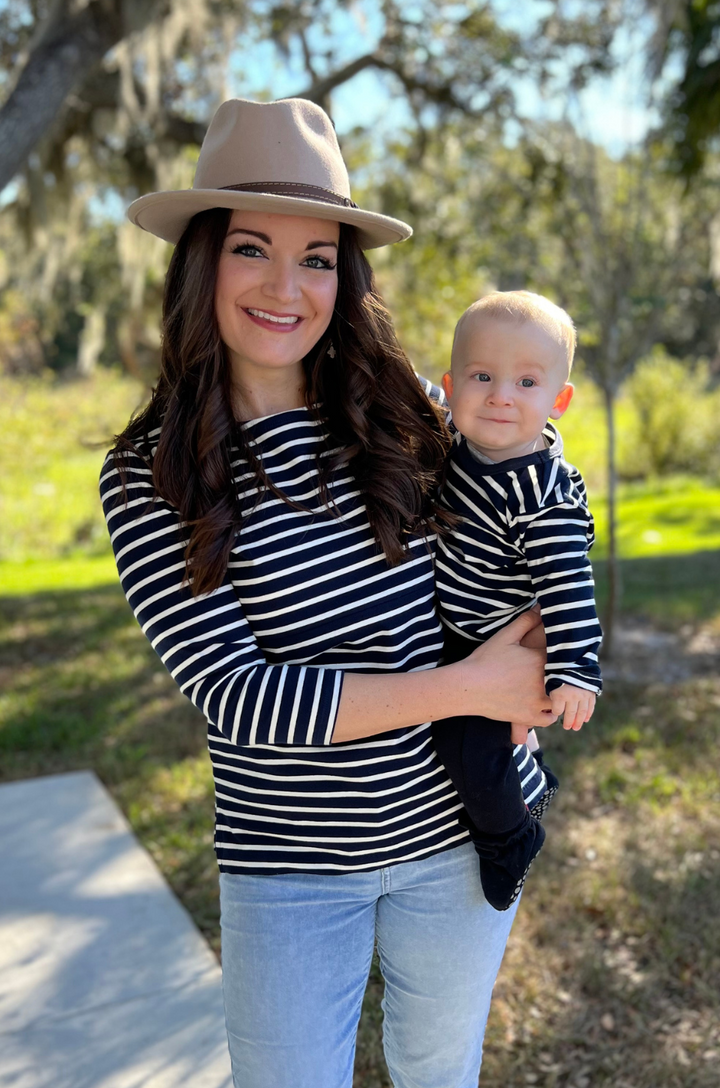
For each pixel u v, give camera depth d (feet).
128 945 9.30
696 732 14.14
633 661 17.90
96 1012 8.36
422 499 5.01
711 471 44.62
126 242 24.27
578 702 4.62
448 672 4.64
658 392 45.16
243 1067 4.82
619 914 9.46
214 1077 7.57
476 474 5.03
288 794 4.79
